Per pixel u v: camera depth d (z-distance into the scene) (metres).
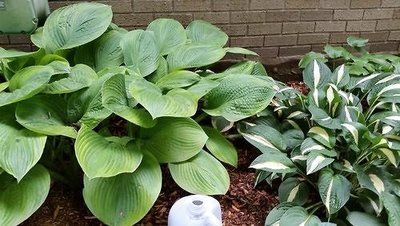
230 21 1.64
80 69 1.10
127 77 1.07
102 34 1.26
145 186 0.95
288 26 1.69
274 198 1.16
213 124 1.22
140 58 1.22
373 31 1.77
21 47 1.58
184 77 1.12
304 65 1.57
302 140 1.17
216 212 0.89
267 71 1.76
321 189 0.98
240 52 1.36
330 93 1.15
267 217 1.01
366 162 1.09
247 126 1.19
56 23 1.24
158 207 1.10
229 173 1.24
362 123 1.09
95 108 0.99
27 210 0.91
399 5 1.72
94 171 0.87
